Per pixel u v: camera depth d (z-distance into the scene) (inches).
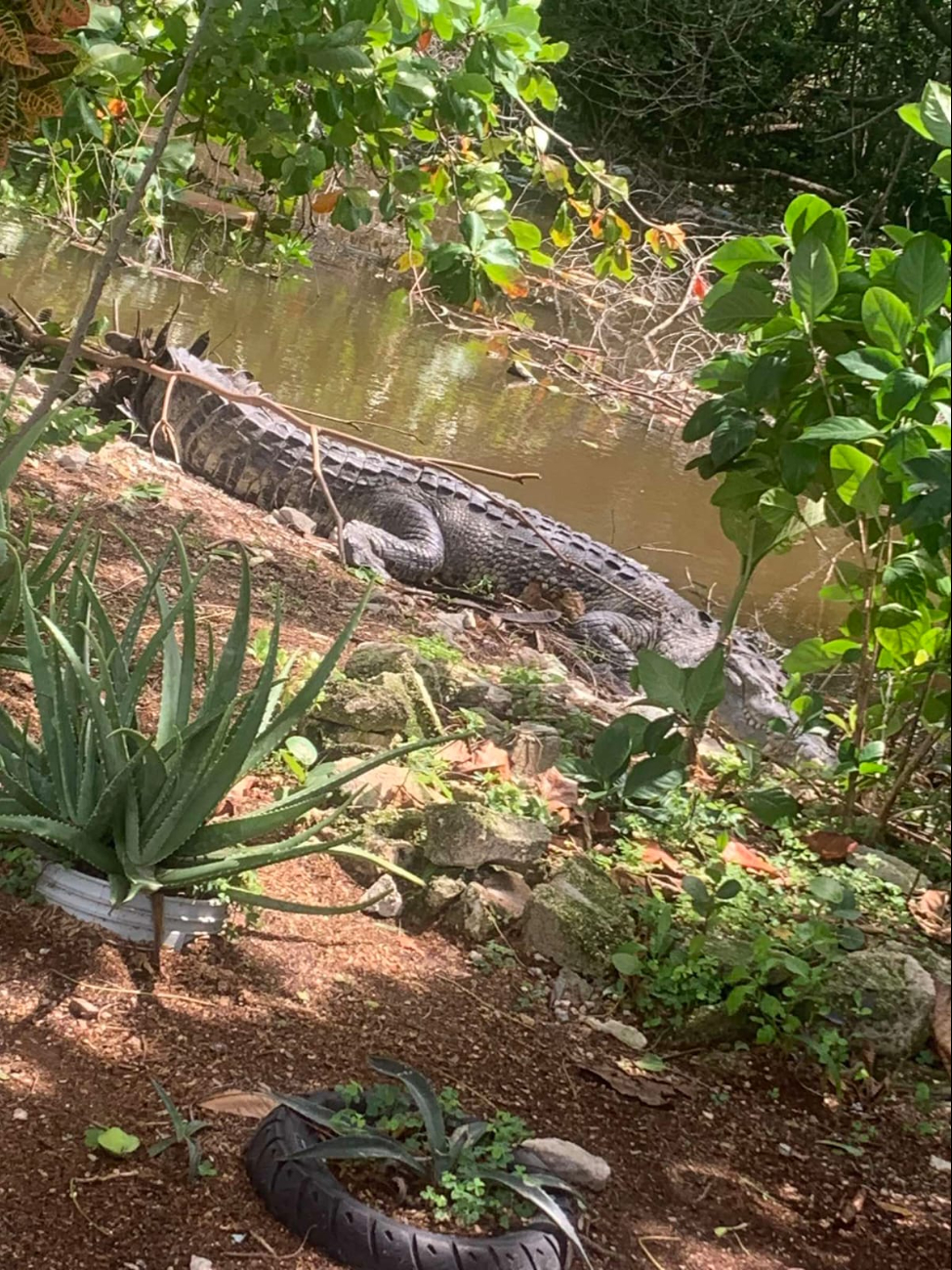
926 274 139.4
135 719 120.3
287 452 305.7
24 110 146.9
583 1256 90.8
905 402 133.6
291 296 482.0
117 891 107.3
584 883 136.3
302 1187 86.6
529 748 167.2
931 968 141.2
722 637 178.5
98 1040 99.9
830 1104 121.6
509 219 238.8
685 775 163.3
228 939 116.8
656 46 777.6
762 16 757.9
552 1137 103.1
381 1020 112.7
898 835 180.9
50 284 403.9
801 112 803.4
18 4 136.3
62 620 139.1
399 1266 83.8
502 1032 116.7
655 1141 108.3
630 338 536.4
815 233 149.8
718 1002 127.3
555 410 427.2
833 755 222.4
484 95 218.7
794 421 161.5
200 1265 81.8
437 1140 92.2
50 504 223.0
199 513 252.5
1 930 108.7
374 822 140.3
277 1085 99.8
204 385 227.9
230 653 121.8
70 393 296.5
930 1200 111.5
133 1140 89.3
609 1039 121.0
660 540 346.3
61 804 114.1
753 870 155.6
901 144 738.2
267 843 131.9
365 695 156.6
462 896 131.7
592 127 818.8
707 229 720.3
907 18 756.6
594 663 277.0
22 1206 83.0
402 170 230.1
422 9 202.4
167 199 385.7
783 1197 106.6
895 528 182.9
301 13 194.4
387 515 305.4
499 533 309.9
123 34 215.2
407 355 445.1
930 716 161.5
